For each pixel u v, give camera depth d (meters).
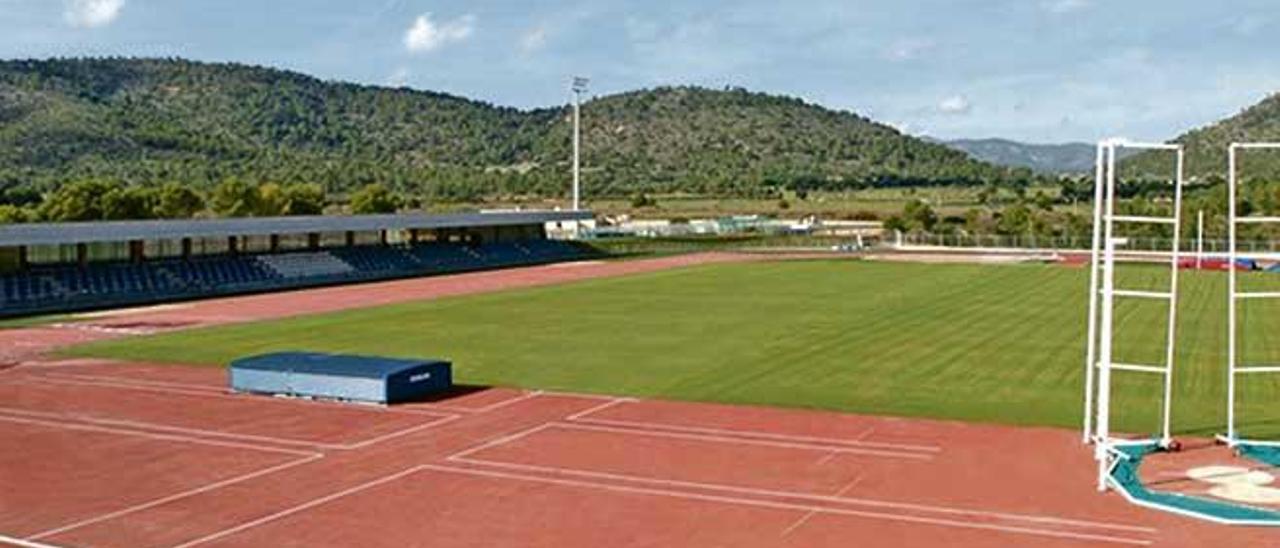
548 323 61.44
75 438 33.44
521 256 114.31
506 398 39.31
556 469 29.56
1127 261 103.00
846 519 25.09
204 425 35.06
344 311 68.88
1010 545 23.23
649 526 24.70
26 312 68.50
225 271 85.38
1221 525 24.44
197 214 130.88
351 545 23.61
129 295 76.38
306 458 30.91
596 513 25.70
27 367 46.53
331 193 186.75
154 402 38.72
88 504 26.69
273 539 24.05
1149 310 64.31
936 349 50.03
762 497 26.88
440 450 31.67
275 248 93.12
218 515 25.77
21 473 29.48
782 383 41.94
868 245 133.00
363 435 33.56
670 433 33.75
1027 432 33.56
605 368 45.75
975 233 132.88
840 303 70.00
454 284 88.44
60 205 115.38
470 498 26.97
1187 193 123.94
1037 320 60.19
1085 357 47.47
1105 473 27.22
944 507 25.94
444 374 40.91
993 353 48.75
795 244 135.00
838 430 33.97
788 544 23.42
